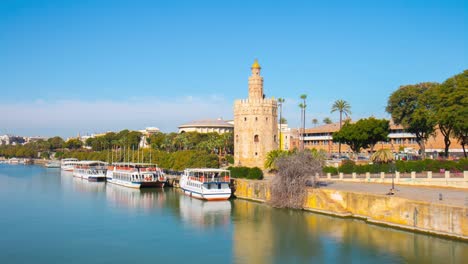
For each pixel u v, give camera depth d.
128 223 76.69
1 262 55.19
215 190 99.88
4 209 92.19
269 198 92.69
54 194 118.06
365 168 94.12
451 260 51.09
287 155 90.44
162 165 152.25
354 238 61.97
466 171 75.94
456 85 98.56
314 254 56.19
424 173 85.81
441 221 57.81
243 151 123.56
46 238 66.38
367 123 126.50
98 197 110.88
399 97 119.19
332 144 190.12
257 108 123.00
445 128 111.81
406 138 166.00
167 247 61.16
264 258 55.62
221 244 62.22
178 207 92.81
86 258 56.56
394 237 61.38
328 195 78.56
